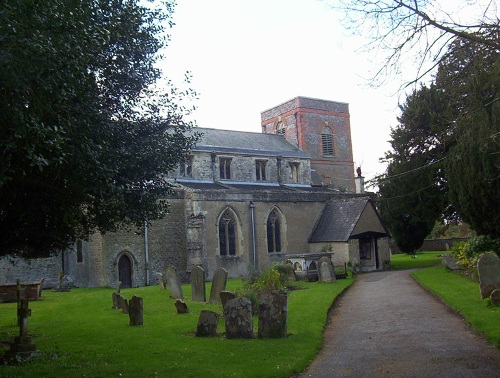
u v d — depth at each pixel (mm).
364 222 31484
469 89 9711
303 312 14664
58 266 30391
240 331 11461
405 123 27594
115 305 17984
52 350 10805
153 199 12664
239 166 36594
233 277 29859
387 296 18312
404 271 28500
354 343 10969
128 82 11625
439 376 7879
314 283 23391
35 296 21641
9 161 7695
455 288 17719
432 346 10062
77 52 7906
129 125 11953
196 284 18938
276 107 50688
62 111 8203
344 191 43344
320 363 9273
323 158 48875
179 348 10484
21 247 13609
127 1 11156
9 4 6531
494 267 14547
